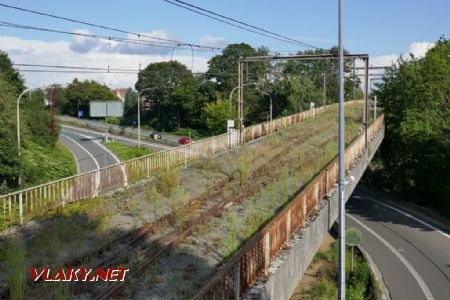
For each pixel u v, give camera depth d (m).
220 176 20.00
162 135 88.69
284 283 9.33
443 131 36.38
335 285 17.97
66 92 116.12
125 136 82.00
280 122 38.09
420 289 19.05
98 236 11.88
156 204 14.94
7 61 51.81
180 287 9.07
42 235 11.11
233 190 17.25
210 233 12.45
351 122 40.06
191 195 16.58
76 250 10.86
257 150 26.42
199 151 24.11
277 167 21.53
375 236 26.84
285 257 9.52
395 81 43.78
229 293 7.25
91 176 16.03
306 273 19.67
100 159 49.38
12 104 35.75
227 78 91.38
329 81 92.62
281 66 98.25
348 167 20.33
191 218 13.53
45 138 49.81
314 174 19.22
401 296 18.36
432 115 39.44
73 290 8.69
